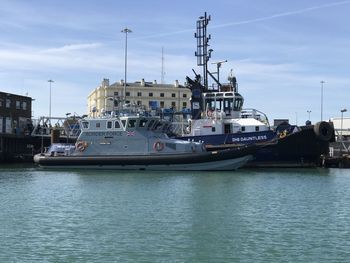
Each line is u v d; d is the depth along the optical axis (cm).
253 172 4109
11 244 1664
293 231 1850
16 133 6756
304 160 4494
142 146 4225
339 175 3972
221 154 4100
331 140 4475
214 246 1631
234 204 2461
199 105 5044
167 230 1864
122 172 4059
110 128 4303
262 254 1540
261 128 4572
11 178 3759
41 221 2041
